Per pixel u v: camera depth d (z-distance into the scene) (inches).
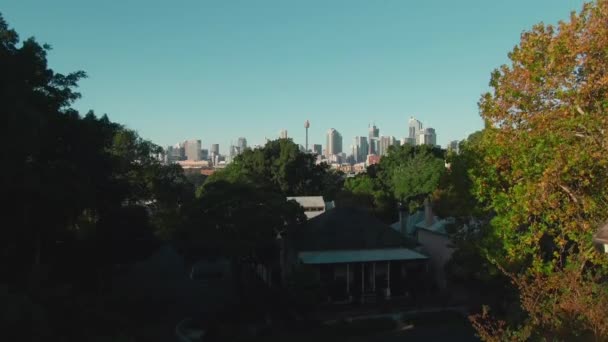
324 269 1320.1
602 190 671.1
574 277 490.0
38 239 1019.3
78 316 729.0
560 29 685.3
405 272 1376.7
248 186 1291.8
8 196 848.3
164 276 1786.4
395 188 2459.4
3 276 919.7
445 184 1084.5
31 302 626.2
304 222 1465.3
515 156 743.1
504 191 794.8
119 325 818.8
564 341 434.6
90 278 1277.1
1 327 550.3
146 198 1866.4
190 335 1067.3
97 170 1140.5
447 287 1392.7
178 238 1358.3
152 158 1914.4
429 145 2827.3
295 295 1172.5
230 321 1162.0
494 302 1136.8
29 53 904.3
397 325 1109.1
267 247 1363.2
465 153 1037.8
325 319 1167.0
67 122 1040.2
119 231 1318.9
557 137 668.1
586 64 653.3
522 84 717.9
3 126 741.3
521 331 502.6
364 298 1299.2
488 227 953.5
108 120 1193.4
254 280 1651.1
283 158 2711.6
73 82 1066.1
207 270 1851.6
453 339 1003.9
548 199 677.3
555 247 840.3
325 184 3137.3
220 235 1224.8
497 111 757.9
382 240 1406.3
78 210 1046.4
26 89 870.4
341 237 1390.3
